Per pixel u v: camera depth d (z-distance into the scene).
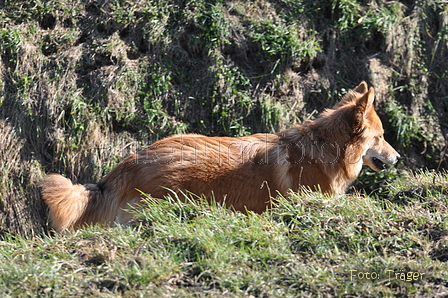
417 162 12.51
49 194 7.62
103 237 6.32
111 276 5.31
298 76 12.88
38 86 11.99
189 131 12.31
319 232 6.16
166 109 12.33
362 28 13.23
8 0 12.78
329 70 13.05
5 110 11.75
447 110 13.07
